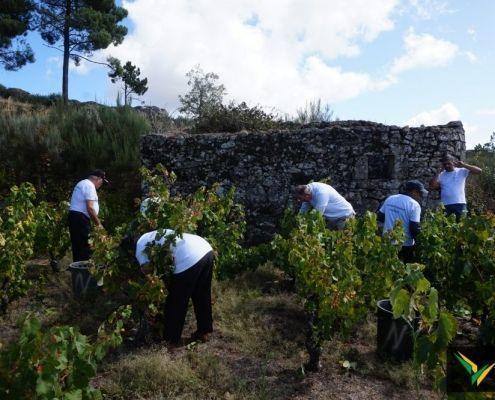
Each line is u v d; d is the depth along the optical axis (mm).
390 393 3459
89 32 20672
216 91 14453
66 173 10305
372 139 7336
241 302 5141
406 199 5273
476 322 5004
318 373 3725
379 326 4062
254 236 7559
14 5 19219
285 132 7543
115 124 11047
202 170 7777
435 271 5066
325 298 3564
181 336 4402
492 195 10500
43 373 1891
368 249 4273
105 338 2594
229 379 3516
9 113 12695
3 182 9953
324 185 5945
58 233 6355
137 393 3283
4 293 4824
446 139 7301
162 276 4086
